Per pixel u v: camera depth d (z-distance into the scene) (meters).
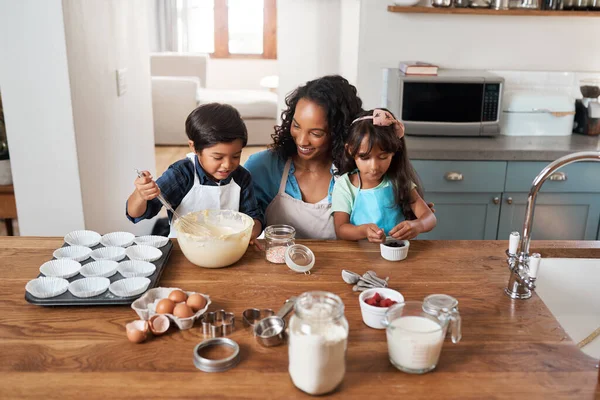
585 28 3.27
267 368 1.06
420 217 1.67
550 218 2.85
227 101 6.20
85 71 2.44
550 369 1.07
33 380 1.01
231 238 1.43
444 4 3.14
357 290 1.35
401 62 3.20
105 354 1.09
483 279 1.44
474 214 2.84
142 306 1.23
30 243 1.63
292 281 1.40
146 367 1.05
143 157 3.60
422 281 1.42
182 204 1.72
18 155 2.31
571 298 1.66
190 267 1.47
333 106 1.68
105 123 2.74
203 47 8.31
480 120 2.98
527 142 2.94
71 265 1.39
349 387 1.01
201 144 1.56
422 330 1.08
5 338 1.14
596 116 3.09
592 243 1.70
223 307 1.27
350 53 4.80
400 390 1.00
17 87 2.23
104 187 2.73
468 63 3.32
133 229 3.32
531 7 3.17
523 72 3.29
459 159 2.74
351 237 1.65
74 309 1.26
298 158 1.88
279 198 1.86
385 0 3.22
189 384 1.01
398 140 1.61
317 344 0.94
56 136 2.29
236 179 1.74
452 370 1.06
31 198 2.37
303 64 4.82
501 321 1.24
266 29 8.28
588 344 1.51
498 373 1.06
